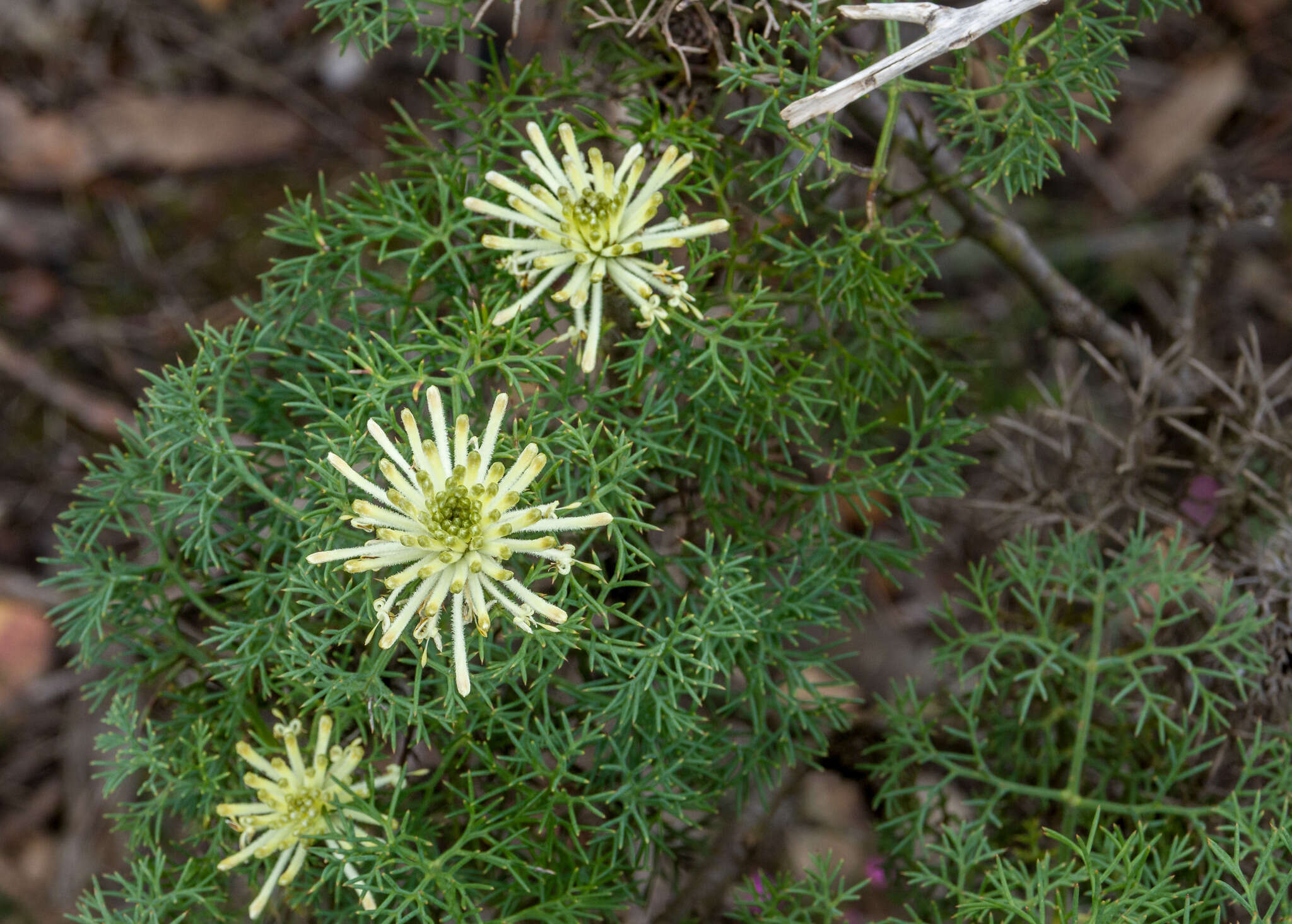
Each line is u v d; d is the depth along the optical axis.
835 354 0.50
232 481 0.47
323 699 0.47
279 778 0.45
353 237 0.49
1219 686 0.51
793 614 0.48
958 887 0.47
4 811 0.69
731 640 0.48
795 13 0.46
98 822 0.68
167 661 0.48
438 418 0.43
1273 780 0.48
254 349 0.47
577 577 0.47
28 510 0.75
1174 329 0.56
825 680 0.62
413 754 0.47
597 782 0.48
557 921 0.46
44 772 0.71
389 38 0.48
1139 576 0.50
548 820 0.46
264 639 0.47
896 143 0.50
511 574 0.43
